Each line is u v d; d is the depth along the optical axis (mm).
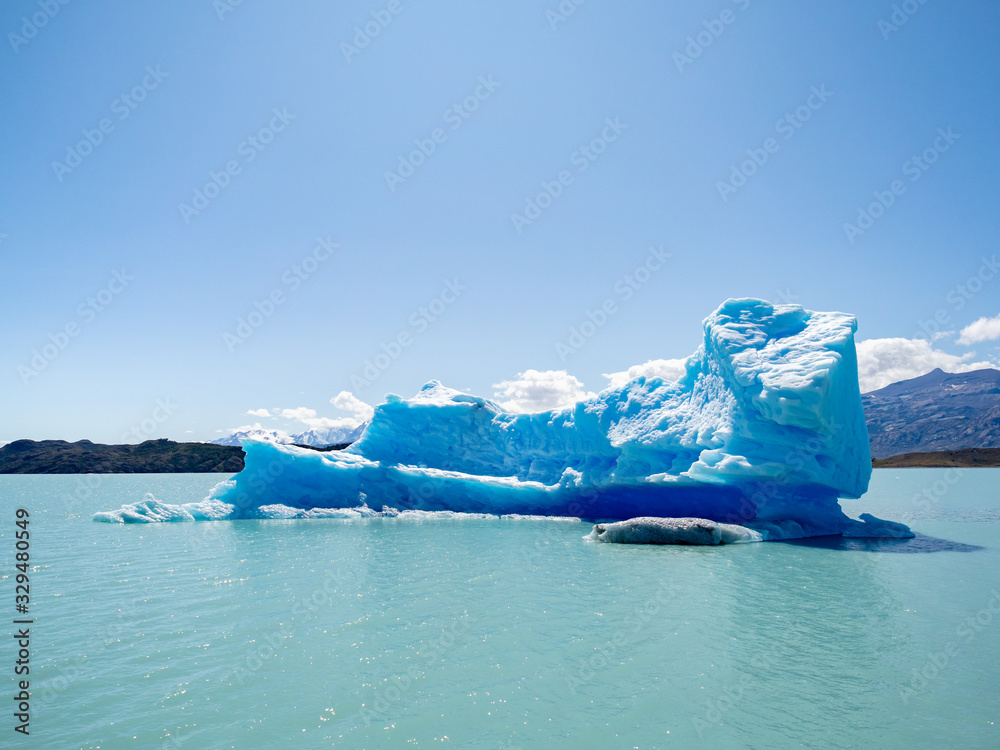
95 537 17844
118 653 7484
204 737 5348
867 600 9859
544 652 7516
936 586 10797
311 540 17000
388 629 8430
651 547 15445
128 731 5461
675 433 19516
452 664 7109
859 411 17969
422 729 5516
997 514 23250
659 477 19375
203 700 6121
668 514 21234
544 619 8891
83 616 9094
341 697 6207
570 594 10375
